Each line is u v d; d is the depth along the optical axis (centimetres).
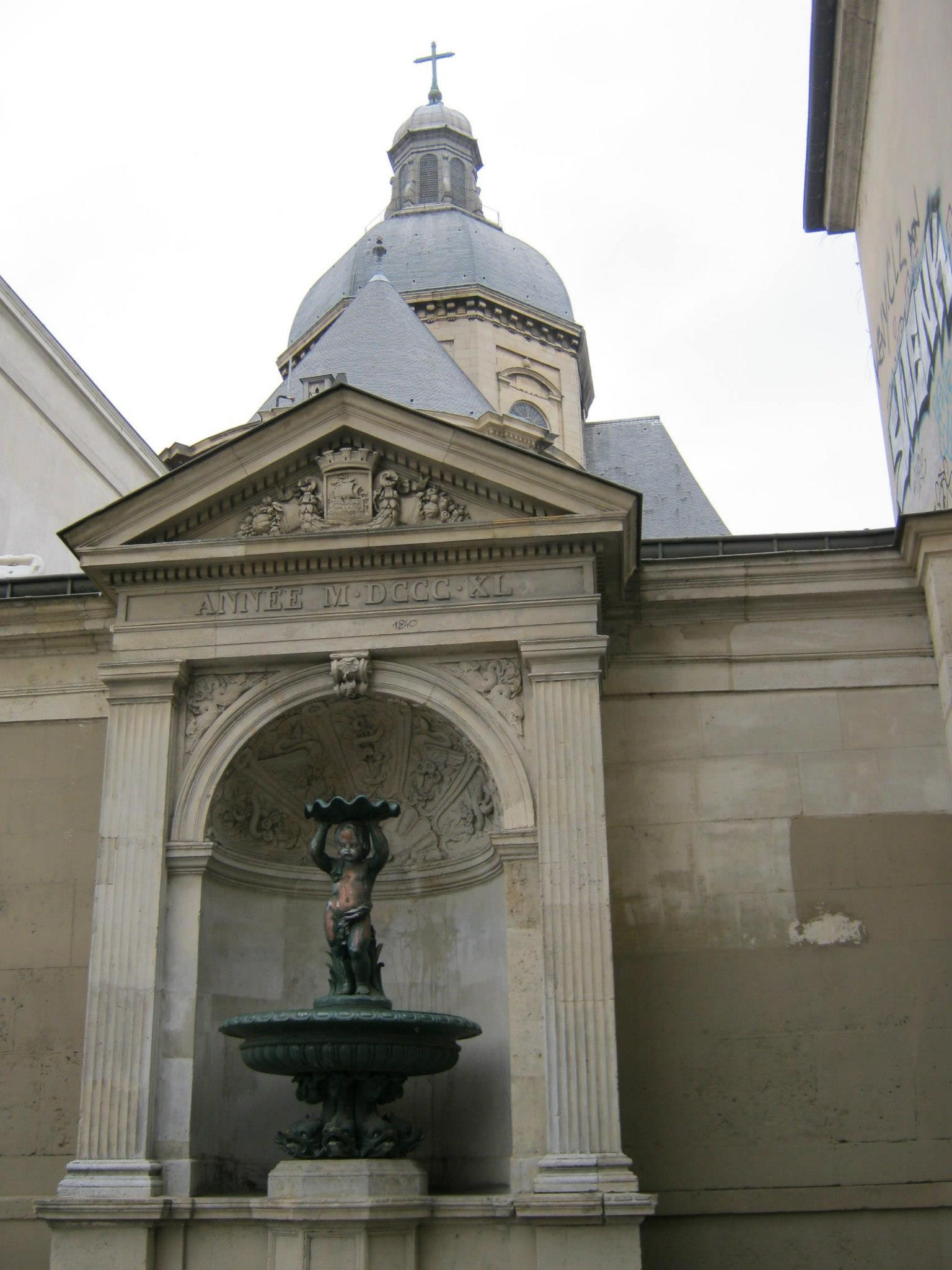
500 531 1547
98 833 1611
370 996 1388
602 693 1652
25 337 2684
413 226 3944
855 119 2147
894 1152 1454
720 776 1609
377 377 2755
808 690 1639
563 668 1516
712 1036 1506
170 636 1576
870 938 1534
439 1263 1338
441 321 3703
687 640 1664
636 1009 1520
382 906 1688
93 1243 1348
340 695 1557
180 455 3244
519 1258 1323
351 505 1605
